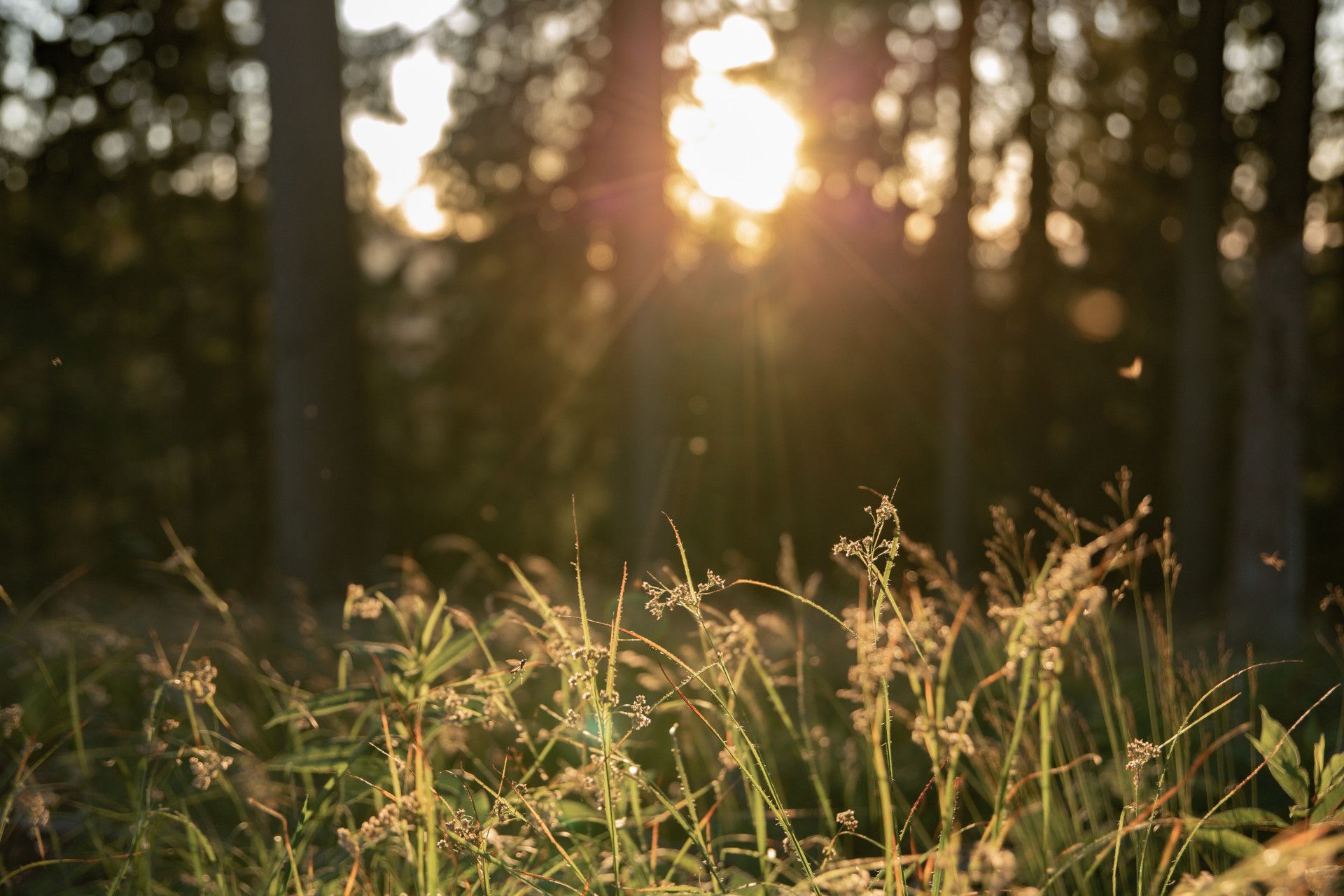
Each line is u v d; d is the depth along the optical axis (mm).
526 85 16203
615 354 11781
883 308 19328
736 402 17953
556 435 20328
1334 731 2900
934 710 2018
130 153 16516
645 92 11211
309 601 8438
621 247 11523
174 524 18656
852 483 19469
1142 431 21469
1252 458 10156
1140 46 16094
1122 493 2289
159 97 15867
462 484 20562
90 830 2398
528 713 3332
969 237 15539
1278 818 1811
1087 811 2324
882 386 19578
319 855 2266
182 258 17891
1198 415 13930
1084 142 17750
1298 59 9859
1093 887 2232
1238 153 13320
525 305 19031
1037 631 1892
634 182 11305
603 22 14844
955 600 2268
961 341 15570
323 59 9047
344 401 9242
